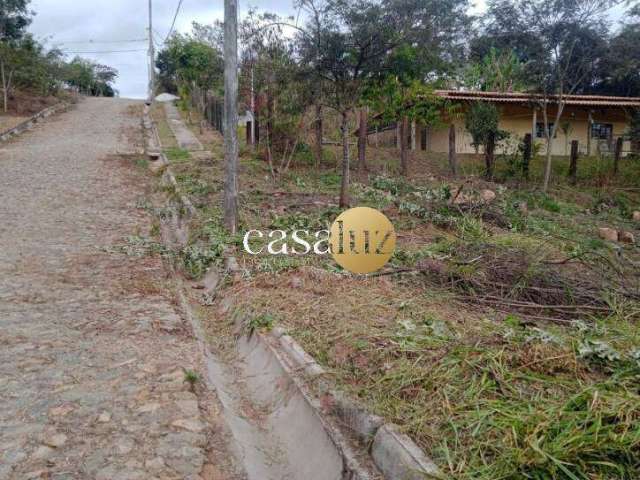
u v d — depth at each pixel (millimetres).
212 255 7020
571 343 3926
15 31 27703
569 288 5484
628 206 14070
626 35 15734
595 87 23172
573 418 2760
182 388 3834
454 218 9258
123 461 2998
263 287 5668
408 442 2803
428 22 8984
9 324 4855
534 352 3668
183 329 4969
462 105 18828
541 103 16781
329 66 9203
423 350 3828
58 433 3227
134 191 12148
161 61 42750
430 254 6699
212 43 22125
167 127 23922
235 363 4586
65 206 10242
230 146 7961
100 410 3496
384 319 4594
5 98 25984
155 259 7250
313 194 11328
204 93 25406
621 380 3297
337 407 3328
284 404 3719
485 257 6125
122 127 24078
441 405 3119
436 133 19406
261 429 3623
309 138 15094
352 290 5391
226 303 5652
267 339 4480
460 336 4094
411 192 11859
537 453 2496
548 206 12711
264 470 3164
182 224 9477
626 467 2443
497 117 15766
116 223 9219
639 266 7273
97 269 6652
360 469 2816
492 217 9969
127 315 5207
